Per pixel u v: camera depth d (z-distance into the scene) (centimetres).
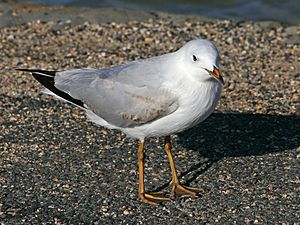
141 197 899
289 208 872
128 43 1457
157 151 1023
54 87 937
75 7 1697
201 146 1038
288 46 1440
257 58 1380
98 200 897
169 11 1728
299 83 1256
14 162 991
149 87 853
